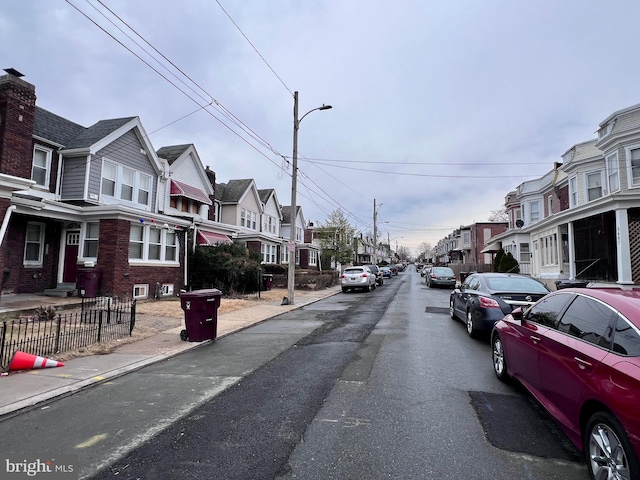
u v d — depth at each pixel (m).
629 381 2.73
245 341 8.78
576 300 4.06
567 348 3.64
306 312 13.77
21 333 8.48
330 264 45.34
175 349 7.86
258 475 3.21
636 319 3.07
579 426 3.29
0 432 4.07
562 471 3.25
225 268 18.69
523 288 8.48
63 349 7.48
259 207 32.12
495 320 7.93
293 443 3.77
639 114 17.09
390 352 7.43
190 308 8.55
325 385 5.53
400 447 3.67
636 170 16.98
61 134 16.12
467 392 5.19
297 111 17.58
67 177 15.45
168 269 17.36
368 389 5.32
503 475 3.19
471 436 3.89
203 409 4.68
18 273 13.92
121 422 4.32
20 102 13.00
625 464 2.70
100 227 14.60
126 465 3.39
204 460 3.46
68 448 3.71
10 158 12.62
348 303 16.70
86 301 12.79
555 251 21.27
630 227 16.08
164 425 4.23
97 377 5.95
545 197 28.22
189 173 22.62
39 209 13.06
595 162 20.50
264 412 4.56
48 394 5.15
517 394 5.11
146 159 18.44
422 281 37.53
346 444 3.74
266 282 22.12
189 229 19.22
